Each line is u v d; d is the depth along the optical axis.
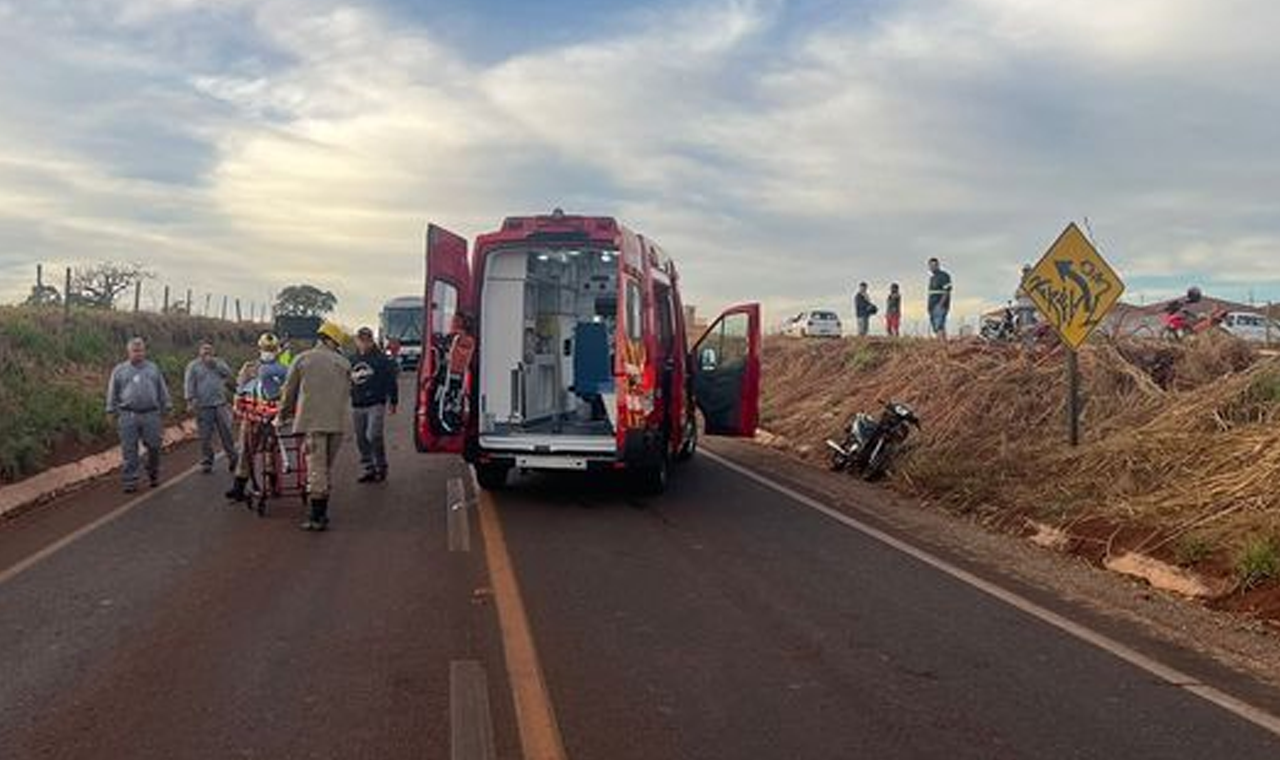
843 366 24.27
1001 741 5.14
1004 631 7.12
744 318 15.55
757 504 12.41
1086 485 11.13
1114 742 5.15
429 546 9.65
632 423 11.88
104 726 5.16
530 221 12.09
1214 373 14.75
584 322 13.99
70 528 10.38
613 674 6.07
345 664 6.17
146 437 13.03
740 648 6.62
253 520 10.90
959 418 15.27
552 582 8.30
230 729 5.14
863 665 6.32
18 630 6.80
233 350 38.19
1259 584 7.93
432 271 12.13
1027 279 12.75
